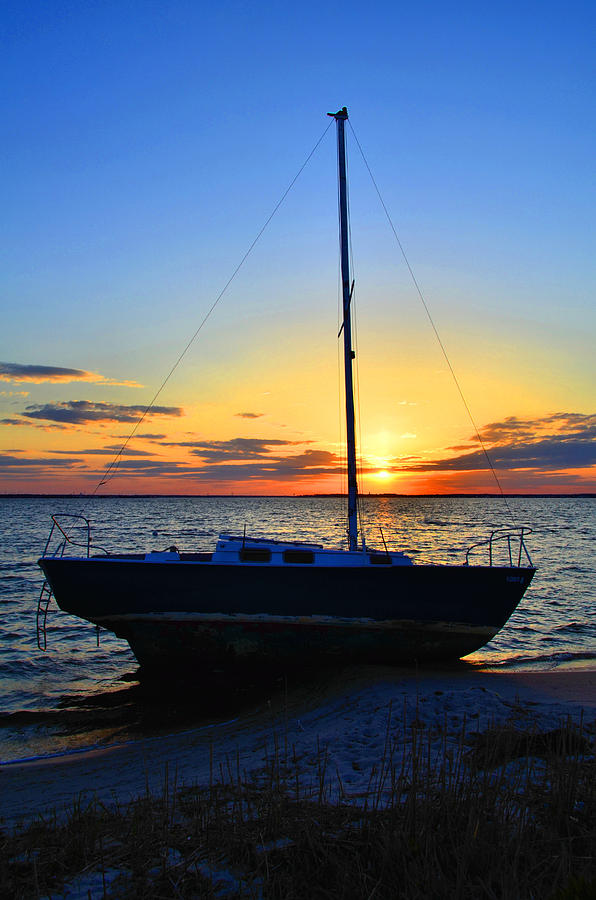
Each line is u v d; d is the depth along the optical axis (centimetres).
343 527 6131
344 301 1473
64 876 385
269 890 350
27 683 1221
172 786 615
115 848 420
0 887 368
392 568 1184
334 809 464
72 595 1220
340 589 1195
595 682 1076
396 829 401
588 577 2575
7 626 1706
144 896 351
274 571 1192
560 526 6556
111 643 1541
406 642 1223
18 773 751
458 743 685
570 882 300
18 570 2759
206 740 853
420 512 11306
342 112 1555
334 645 1219
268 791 533
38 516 8906
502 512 11525
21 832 470
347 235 1511
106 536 4784
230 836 424
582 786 485
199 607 1204
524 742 645
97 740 912
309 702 1024
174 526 6316
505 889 311
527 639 1538
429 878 337
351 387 1425
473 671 1205
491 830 395
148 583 1205
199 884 362
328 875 367
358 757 671
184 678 1255
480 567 1189
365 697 974
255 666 1245
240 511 12031
